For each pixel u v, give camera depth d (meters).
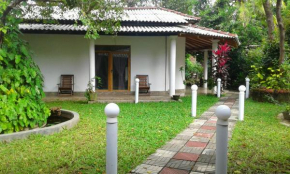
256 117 7.39
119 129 5.78
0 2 5.35
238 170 3.54
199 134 5.59
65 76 12.49
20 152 4.17
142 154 4.18
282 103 9.61
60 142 4.70
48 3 7.98
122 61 12.95
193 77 22.39
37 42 12.30
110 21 8.09
